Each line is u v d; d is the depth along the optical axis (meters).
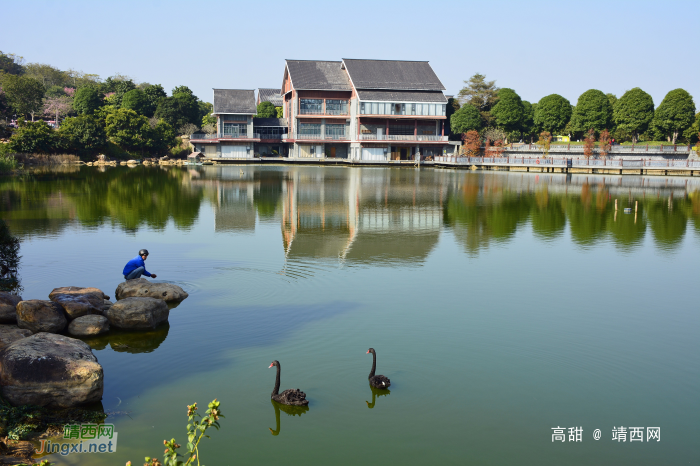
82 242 27.17
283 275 21.25
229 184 61.66
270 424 10.55
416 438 10.22
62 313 14.92
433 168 98.19
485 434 10.44
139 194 50.09
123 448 9.58
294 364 13.10
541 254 26.53
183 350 13.84
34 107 118.88
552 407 11.50
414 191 55.75
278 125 115.12
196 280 20.25
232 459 9.46
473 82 124.19
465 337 15.18
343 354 13.75
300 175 77.00
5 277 20.25
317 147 111.25
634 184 65.75
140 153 113.56
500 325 16.25
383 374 12.67
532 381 12.61
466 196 51.44
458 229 33.25
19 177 66.81
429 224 34.94
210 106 172.25
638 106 111.06
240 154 112.50
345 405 11.30
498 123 116.00
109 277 20.42
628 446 10.16
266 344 14.29
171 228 31.89
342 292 19.17
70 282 19.70
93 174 74.38
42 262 22.72
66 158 96.12
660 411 11.48
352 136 108.94
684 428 10.86
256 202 45.34
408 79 108.56
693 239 30.97
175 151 119.88
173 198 47.41
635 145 99.62
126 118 109.81
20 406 10.65
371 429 10.48
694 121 107.62
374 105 104.00
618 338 15.50
